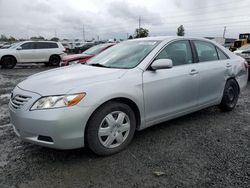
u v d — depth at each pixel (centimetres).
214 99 446
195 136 372
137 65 342
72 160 300
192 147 335
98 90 288
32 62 1509
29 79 338
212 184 252
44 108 268
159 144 344
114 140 312
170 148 331
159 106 352
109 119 301
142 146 337
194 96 401
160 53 363
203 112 492
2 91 738
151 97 338
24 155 314
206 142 351
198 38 434
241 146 338
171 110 370
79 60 917
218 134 380
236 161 297
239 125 420
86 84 289
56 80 306
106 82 299
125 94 307
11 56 1432
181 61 389
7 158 306
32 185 251
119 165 289
